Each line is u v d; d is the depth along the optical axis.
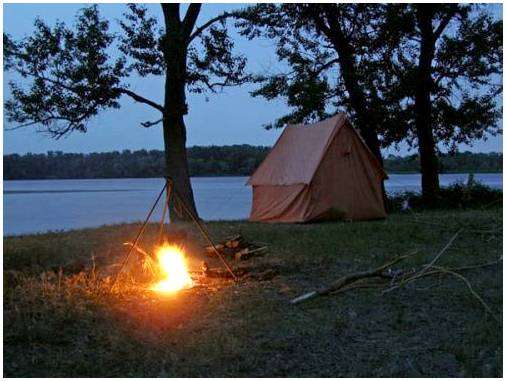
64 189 69.31
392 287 7.39
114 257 10.25
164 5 18.38
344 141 16.22
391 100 22.19
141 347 5.29
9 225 20.50
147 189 67.88
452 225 13.20
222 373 4.78
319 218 15.77
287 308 6.57
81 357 5.07
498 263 9.20
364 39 22.58
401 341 5.51
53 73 17.33
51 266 8.80
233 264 9.45
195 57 18.72
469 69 22.70
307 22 22.78
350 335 5.68
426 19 22.20
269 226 14.59
